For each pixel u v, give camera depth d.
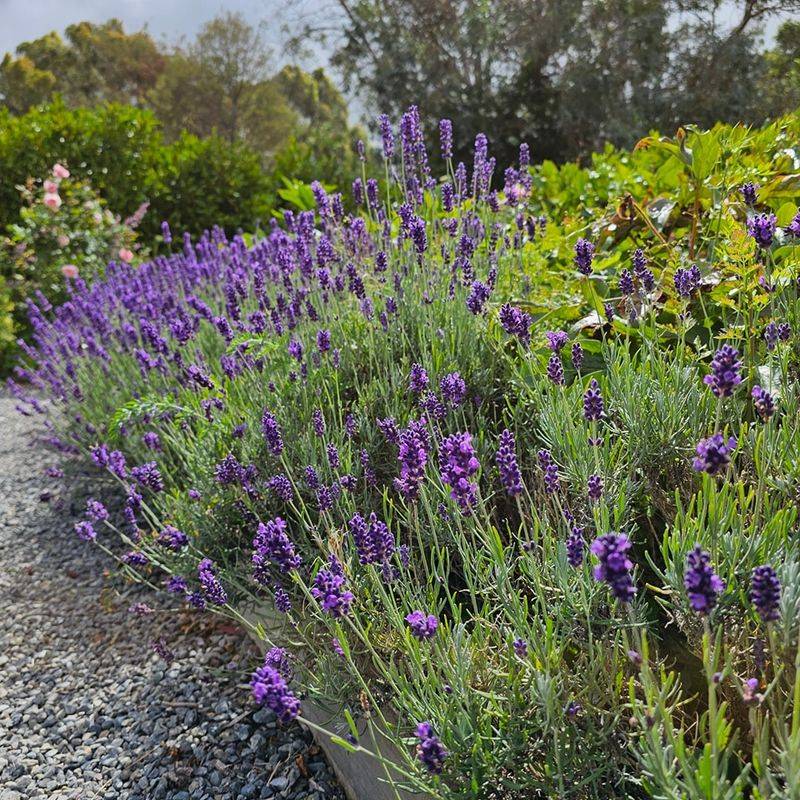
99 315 4.54
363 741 2.01
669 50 14.63
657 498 2.06
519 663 1.65
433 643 1.63
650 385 2.14
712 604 1.18
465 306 2.90
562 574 1.73
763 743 1.21
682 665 1.77
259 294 3.34
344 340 3.07
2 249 9.45
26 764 2.47
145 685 2.79
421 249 2.96
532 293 3.09
